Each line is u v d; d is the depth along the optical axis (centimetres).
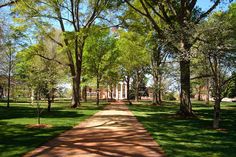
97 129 1652
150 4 2619
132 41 4141
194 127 1808
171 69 2564
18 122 1925
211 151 1103
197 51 1680
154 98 4884
